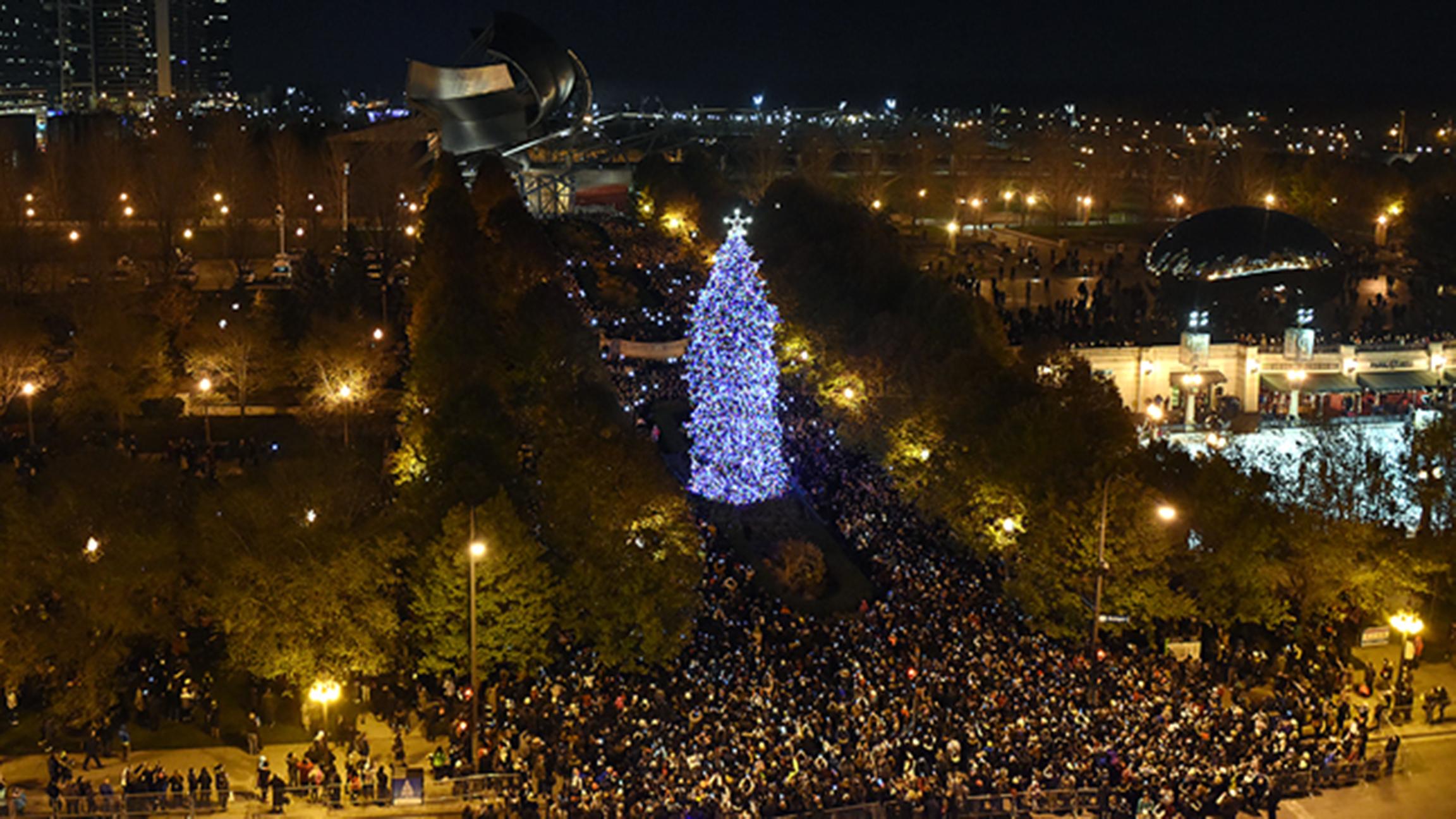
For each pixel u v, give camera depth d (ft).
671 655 200.23
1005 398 257.34
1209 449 298.97
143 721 187.62
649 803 161.79
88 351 309.63
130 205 596.70
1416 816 172.24
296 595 184.03
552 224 555.28
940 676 197.47
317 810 167.73
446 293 321.11
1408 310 459.32
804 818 160.25
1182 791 166.20
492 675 197.88
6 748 181.27
